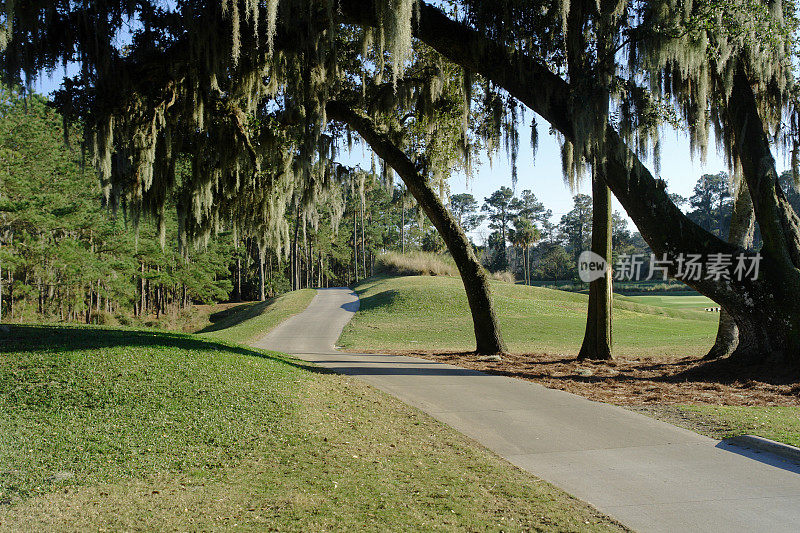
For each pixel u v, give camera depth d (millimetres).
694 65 10344
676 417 7660
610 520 4309
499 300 36500
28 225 28438
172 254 45562
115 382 7395
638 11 10578
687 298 56656
